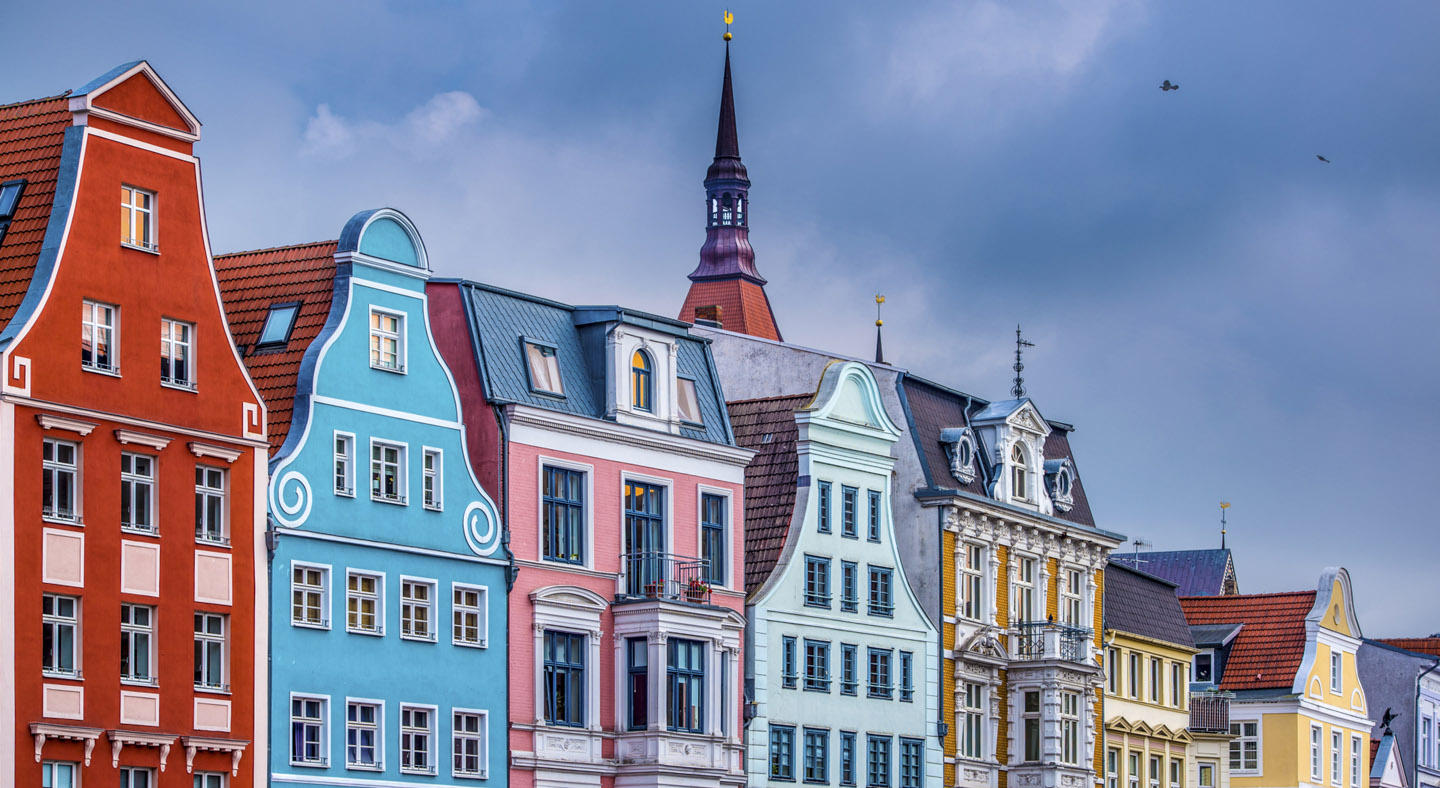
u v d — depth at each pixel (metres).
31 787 46.41
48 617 47.34
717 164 175.88
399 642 54.66
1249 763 93.75
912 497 72.88
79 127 49.56
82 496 48.09
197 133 51.94
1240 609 97.31
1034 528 76.94
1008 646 75.31
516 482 58.12
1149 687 84.62
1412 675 106.50
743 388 76.25
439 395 56.50
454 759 55.91
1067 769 74.94
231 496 51.16
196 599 50.16
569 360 61.28
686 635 61.09
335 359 54.03
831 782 67.31
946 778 71.56
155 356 50.12
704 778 61.44
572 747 58.97
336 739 52.88
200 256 51.56
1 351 46.91
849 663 68.62
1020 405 77.06
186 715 49.59
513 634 57.62
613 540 60.91
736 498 65.12
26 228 49.72
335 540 53.28
